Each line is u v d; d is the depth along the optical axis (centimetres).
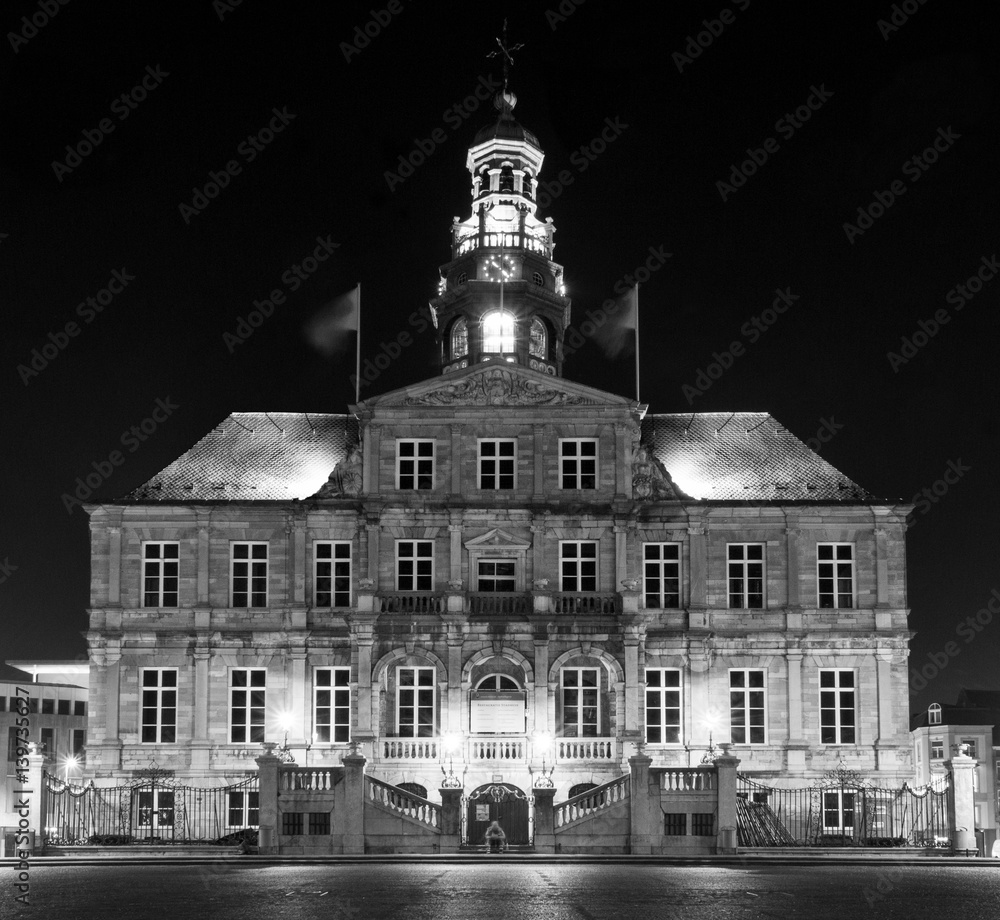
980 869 4288
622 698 5916
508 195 7350
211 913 2623
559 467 6222
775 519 6431
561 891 3178
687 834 4888
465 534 6169
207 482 6569
